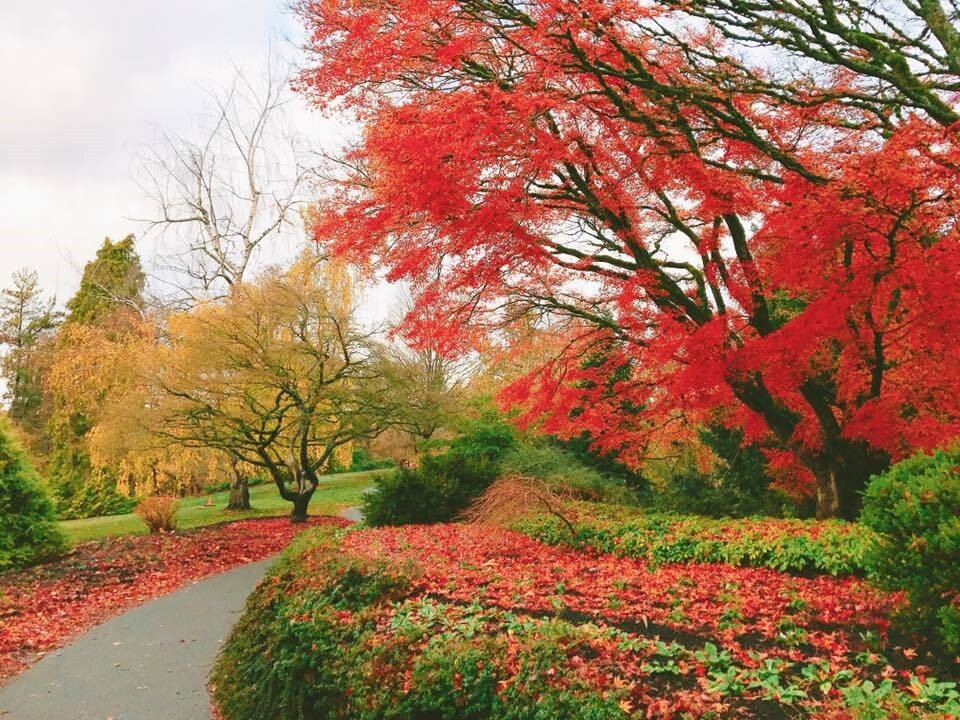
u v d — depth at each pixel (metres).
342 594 6.00
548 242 9.06
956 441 4.61
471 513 13.57
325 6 6.88
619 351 10.54
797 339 7.52
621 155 8.04
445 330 9.27
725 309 9.84
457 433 20.27
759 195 8.47
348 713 4.56
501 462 15.93
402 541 10.95
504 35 6.61
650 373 10.12
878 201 6.43
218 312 19.03
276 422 20.88
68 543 13.76
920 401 8.68
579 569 8.38
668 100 7.61
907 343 8.56
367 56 6.73
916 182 6.13
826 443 9.61
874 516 4.66
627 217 9.03
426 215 7.63
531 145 7.02
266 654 6.00
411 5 6.31
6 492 12.88
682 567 8.38
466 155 6.38
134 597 10.98
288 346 18.20
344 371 19.34
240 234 26.20
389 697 4.20
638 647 4.37
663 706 3.43
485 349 10.73
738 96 7.57
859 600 5.75
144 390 18.44
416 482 15.15
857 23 7.53
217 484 36.34
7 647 8.22
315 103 7.46
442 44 7.15
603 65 6.68
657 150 7.65
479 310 9.82
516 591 6.55
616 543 9.70
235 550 15.04
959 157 6.02
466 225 7.17
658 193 8.93
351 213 8.05
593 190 8.54
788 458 10.85
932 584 4.35
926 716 3.12
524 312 10.94
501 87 6.98
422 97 7.66
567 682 3.63
